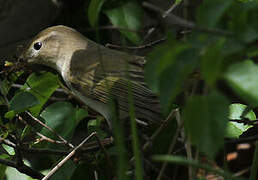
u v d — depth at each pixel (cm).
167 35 461
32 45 941
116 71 845
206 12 401
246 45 405
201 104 388
